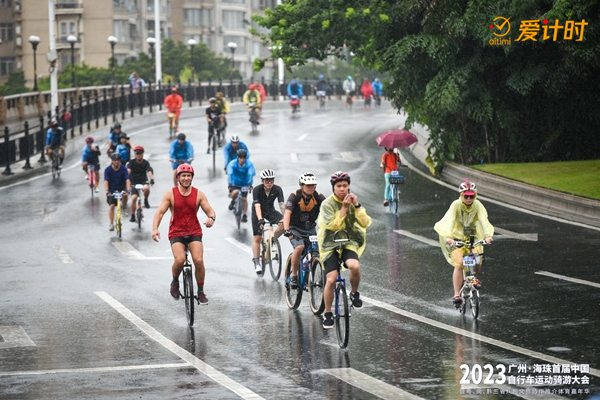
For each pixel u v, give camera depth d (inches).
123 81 6235.2
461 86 2415.1
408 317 1055.6
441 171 2524.6
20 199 2209.6
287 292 1128.8
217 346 948.0
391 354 890.7
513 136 2484.0
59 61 7450.8
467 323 1018.1
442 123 2498.8
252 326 1035.9
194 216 1040.8
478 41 2396.7
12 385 810.8
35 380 828.0
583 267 1328.7
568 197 1839.3
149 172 1861.5
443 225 1035.3
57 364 887.1
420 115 2532.0
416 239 1628.9
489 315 1052.5
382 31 2615.7
